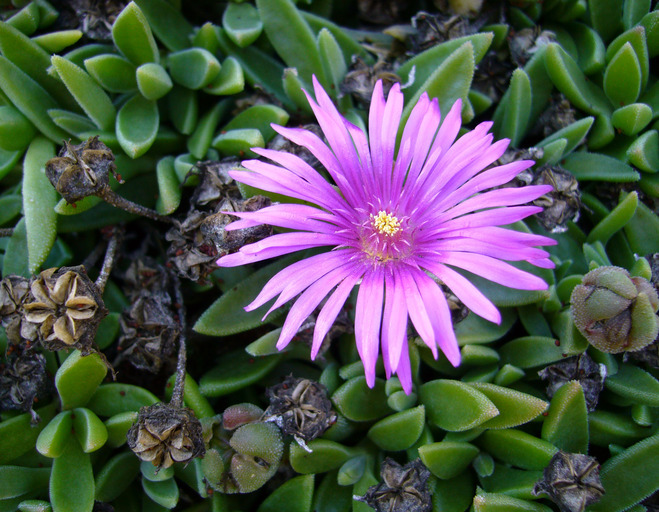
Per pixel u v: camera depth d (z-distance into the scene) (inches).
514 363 5.4
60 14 6.1
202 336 5.9
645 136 5.7
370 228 5.4
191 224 5.4
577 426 5.1
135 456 5.3
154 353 5.5
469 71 5.7
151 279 5.7
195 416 5.0
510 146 5.8
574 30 6.4
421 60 6.0
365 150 5.4
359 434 5.6
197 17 6.6
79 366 5.1
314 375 5.7
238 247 5.2
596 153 5.9
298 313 4.8
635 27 5.8
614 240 5.9
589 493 4.8
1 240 6.0
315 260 5.1
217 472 5.1
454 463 5.1
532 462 5.1
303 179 5.2
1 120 5.6
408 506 4.9
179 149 6.0
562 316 5.4
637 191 5.9
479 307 4.6
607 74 5.9
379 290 4.9
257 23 6.0
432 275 5.3
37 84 5.7
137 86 5.8
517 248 4.7
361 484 5.2
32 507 5.0
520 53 6.3
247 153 5.7
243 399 5.6
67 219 5.7
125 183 5.9
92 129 5.7
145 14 6.0
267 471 5.1
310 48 6.0
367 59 6.3
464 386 5.0
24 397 5.3
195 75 5.8
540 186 4.8
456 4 6.3
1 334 5.5
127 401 5.3
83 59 5.9
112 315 5.6
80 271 4.9
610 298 4.9
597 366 5.3
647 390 5.2
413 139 5.3
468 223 4.9
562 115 6.1
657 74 6.3
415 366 5.3
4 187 6.3
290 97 6.0
